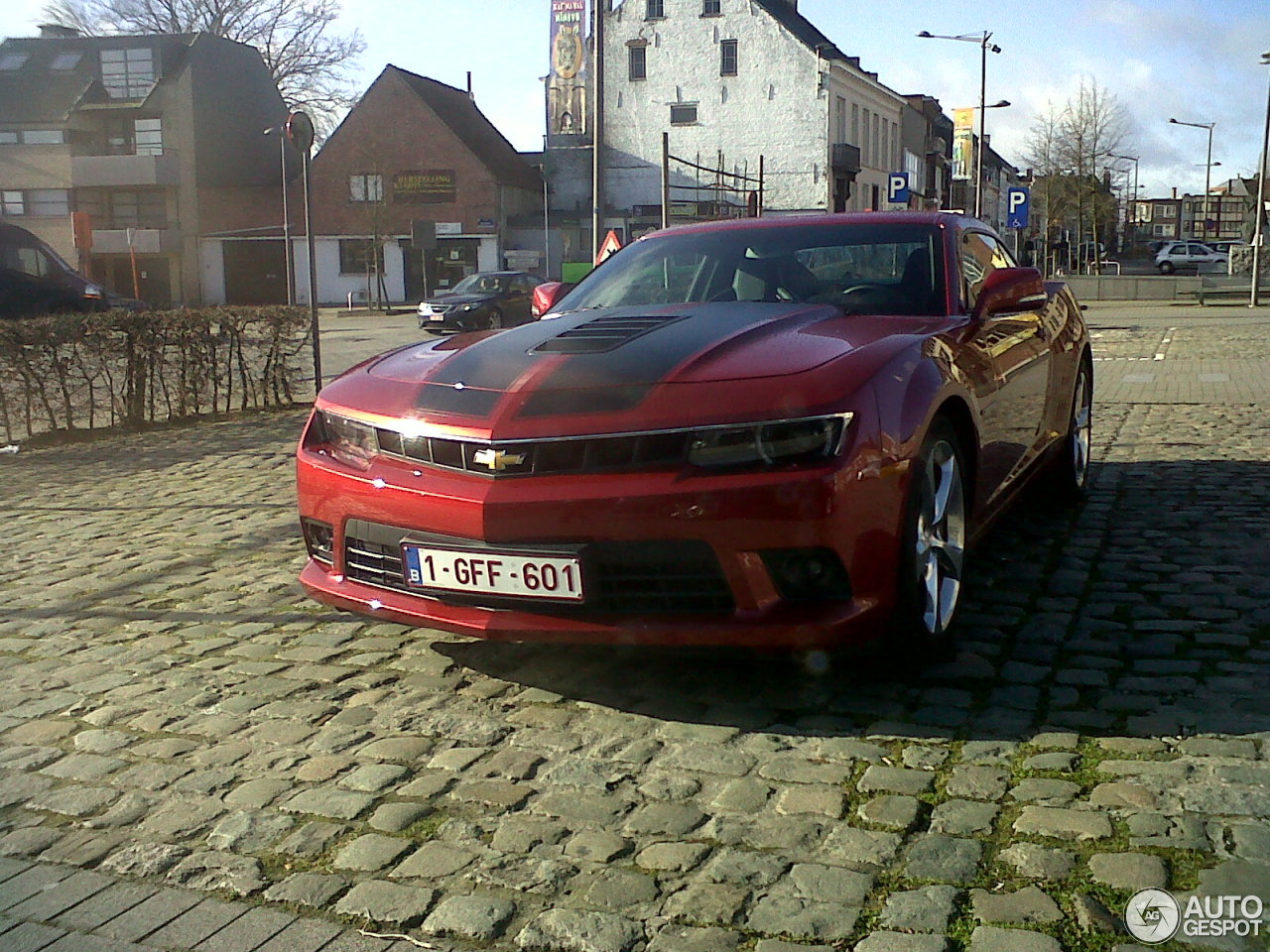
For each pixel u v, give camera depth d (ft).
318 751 11.96
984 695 12.64
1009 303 15.58
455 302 96.89
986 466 15.02
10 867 9.96
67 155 177.88
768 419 11.50
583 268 133.90
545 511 11.78
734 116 181.27
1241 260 146.20
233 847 10.15
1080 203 187.52
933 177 252.21
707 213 169.37
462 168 175.32
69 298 76.95
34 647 15.52
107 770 11.72
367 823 10.44
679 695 12.99
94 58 183.01
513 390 12.60
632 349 13.07
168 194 179.63
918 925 8.50
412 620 12.82
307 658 14.69
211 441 34.22
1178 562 17.61
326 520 13.64
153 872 9.82
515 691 13.32
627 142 185.78
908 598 12.31
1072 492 21.38
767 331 13.55
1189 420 33.01
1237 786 10.26
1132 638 14.30
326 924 8.96
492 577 12.14
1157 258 199.82
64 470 29.68
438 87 189.37
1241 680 12.76
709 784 10.86
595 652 14.46
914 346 13.25
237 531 22.15
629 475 11.68
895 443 12.01
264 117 192.54
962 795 10.40
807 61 177.47
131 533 22.26
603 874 9.43
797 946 8.36
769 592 11.59
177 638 15.71
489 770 11.36
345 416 13.73
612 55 184.96
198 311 38.83
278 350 41.70
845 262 16.33
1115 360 54.34
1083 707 12.20
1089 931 8.32
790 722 12.16
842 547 11.56
